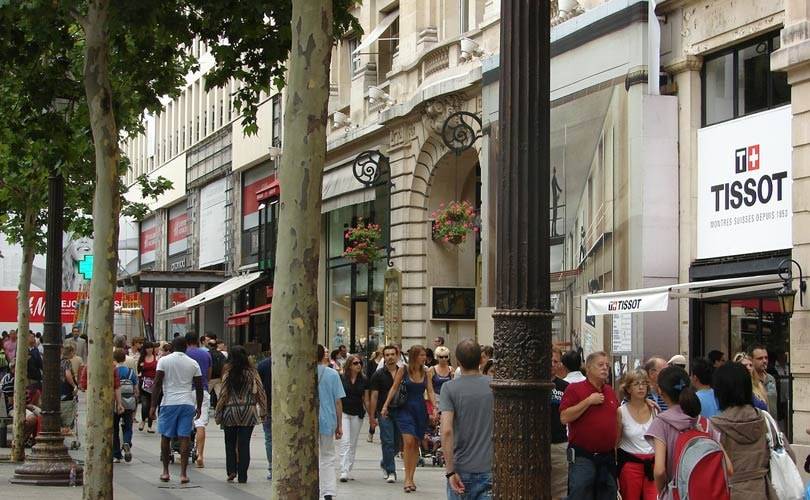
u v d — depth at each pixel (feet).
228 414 62.59
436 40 116.47
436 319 116.78
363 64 136.15
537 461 23.31
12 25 55.42
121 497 56.65
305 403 29.89
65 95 58.95
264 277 164.66
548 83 23.65
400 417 60.29
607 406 37.88
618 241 77.82
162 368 62.90
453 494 35.09
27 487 59.77
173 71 59.72
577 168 84.12
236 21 52.90
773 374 67.97
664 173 76.02
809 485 27.66
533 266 23.36
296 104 30.37
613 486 38.17
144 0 51.08
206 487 61.05
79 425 102.27
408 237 118.62
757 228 69.41
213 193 201.26
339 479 65.16
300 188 30.25
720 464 30.63
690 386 32.42
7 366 100.94
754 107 70.85
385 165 124.47
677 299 74.90
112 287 49.24
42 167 67.36
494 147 96.53
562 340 86.43
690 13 75.56
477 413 34.09
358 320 136.67
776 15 68.18
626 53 77.87
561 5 88.43
